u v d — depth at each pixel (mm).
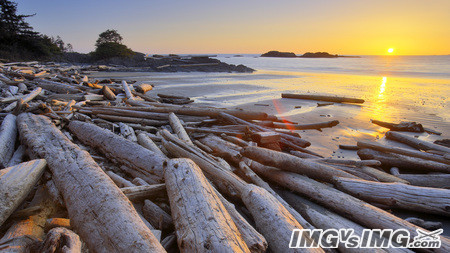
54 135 4660
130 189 3297
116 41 52469
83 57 51188
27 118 6000
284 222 2824
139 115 8398
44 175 3436
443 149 6719
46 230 2725
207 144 6246
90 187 2830
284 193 4312
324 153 7090
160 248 2174
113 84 18234
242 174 4809
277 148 6473
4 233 2639
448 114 12172
